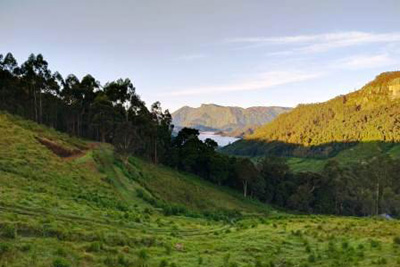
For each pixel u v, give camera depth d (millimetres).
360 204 120812
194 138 132875
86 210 33719
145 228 31859
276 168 135750
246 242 28500
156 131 120000
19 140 61219
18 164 48250
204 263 21078
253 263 22219
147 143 114000
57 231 21406
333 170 127812
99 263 17922
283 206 129000
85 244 20359
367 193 118375
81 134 119188
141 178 78750
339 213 124312
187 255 22703
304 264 21766
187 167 123938
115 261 18516
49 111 111250
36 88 106438
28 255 16672
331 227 34969
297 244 28047
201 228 37594
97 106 106562
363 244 25922
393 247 24328
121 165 78125
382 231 30969
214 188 115625
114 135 90750
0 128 63750
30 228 20766
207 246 26359
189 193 90625
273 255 24312
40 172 48375
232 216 72875
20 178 41844
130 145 85438
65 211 31047
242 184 128000
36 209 29000
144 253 20812
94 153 75250
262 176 131750
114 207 42594
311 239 29844
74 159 67312
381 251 23438
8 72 106312
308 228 35594
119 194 56031
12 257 15938
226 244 27578
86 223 27500
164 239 26641
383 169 116000
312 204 126750
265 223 42875
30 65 103688
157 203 60000
